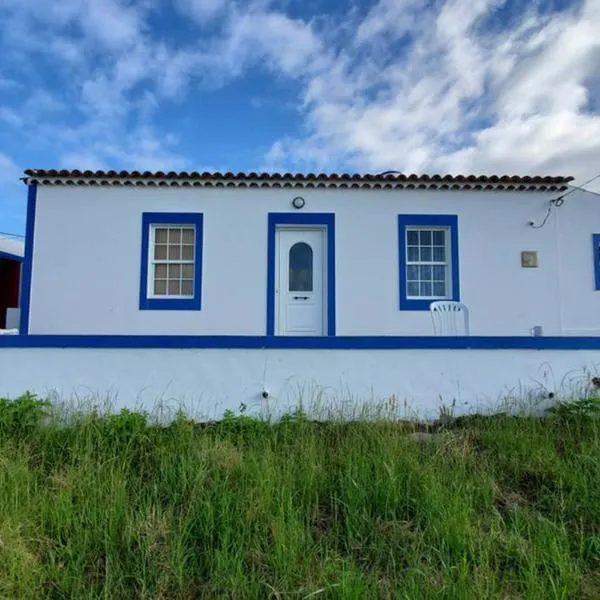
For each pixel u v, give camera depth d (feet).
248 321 26.35
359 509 10.56
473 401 16.56
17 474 11.07
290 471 11.77
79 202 26.35
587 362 16.90
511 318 26.99
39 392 15.93
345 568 8.76
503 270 27.22
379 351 16.58
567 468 12.26
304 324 27.09
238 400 16.20
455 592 8.02
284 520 9.96
